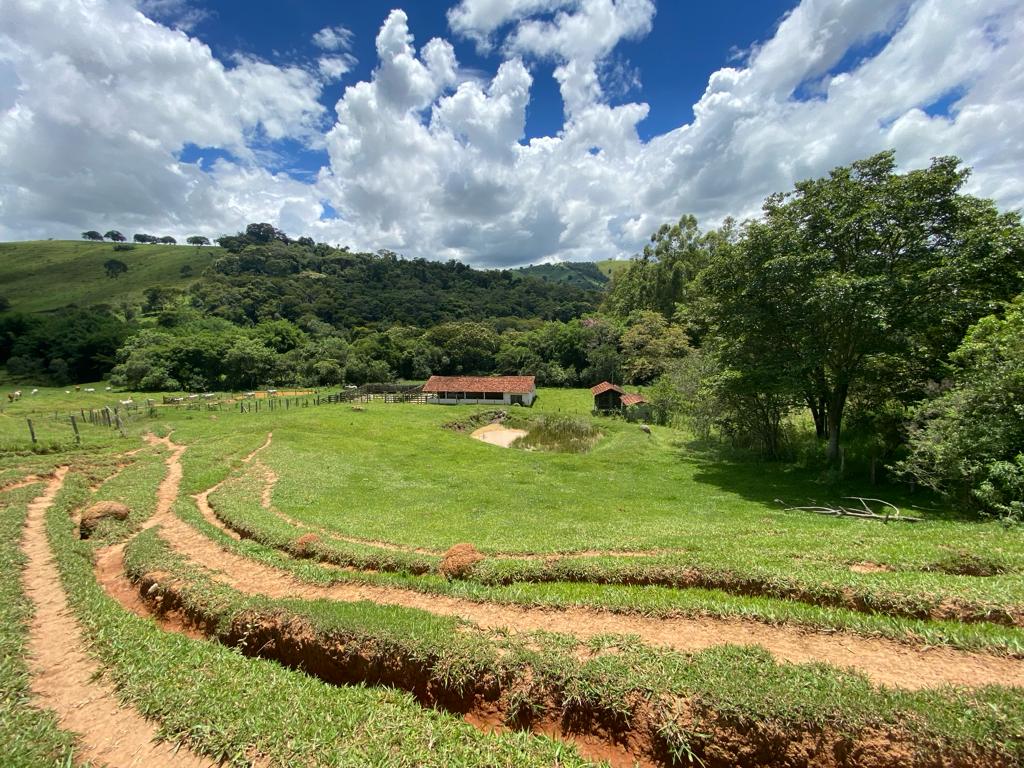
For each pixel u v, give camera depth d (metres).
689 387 38.19
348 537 13.98
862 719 5.12
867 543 10.99
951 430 15.30
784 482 23.81
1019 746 4.64
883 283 19.12
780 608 7.88
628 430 43.44
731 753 5.35
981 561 9.17
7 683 6.70
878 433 23.28
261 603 8.76
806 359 22.20
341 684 7.39
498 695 6.57
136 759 5.46
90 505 16.62
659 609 8.18
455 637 7.32
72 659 7.52
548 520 17.08
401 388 72.50
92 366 71.88
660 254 79.56
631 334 69.50
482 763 5.25
